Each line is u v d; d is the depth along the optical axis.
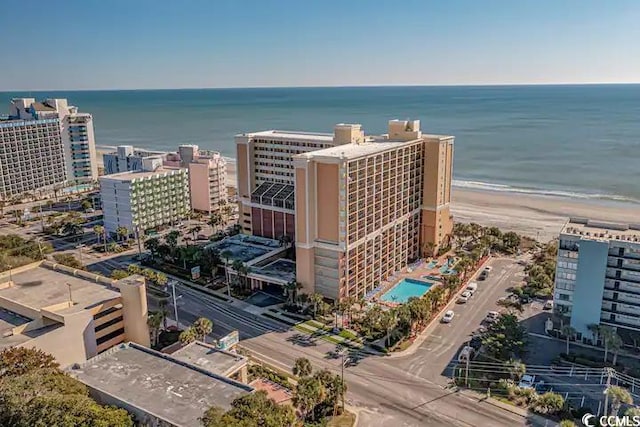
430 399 99.06
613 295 116.19
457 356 113.81
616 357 110.69
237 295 146.75
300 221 135.25
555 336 122.50
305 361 98.25
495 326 116.81
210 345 106.50
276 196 174.50
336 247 133.38
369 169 138.75
